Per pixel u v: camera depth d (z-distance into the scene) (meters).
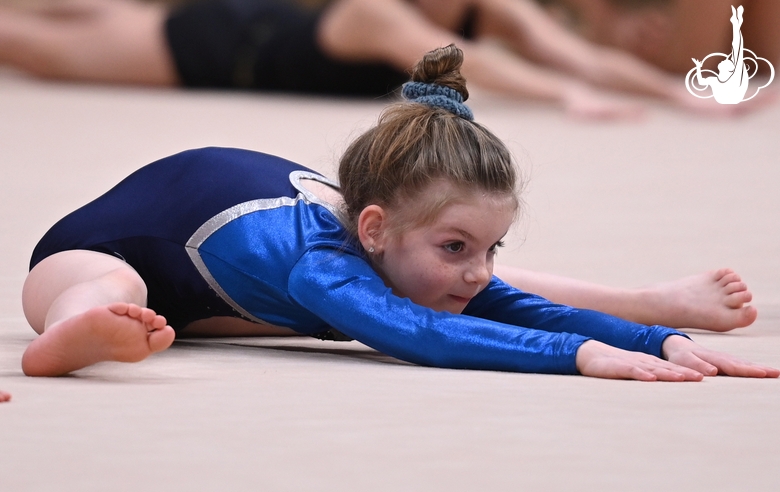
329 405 3.67
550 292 6.43
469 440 3.15
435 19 23.70
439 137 5.00
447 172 4.94
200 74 27.02
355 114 21.53
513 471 2.82
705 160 17.25
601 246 9.65
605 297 6.42
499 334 4.67
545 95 22.97
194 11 27.12
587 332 5.23
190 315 5.70
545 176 15.06
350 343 6.02
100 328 4.05
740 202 13.05
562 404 3.74
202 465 2.83
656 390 4.09
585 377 4.45
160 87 27.50
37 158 15.22
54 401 3.69
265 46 26.12
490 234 5.01
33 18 27.89
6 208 10.91
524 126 20.94
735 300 6.21
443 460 2.92
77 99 24.52
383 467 2.83
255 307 5.39
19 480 2.68
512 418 3.48
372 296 4.86
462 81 5.36
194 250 5.41
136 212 5.65
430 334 4.71
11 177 13.30
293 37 25.72
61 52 27.34
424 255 5.01
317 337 5.70
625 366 4.39
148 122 19.91
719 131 21.39
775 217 11.84
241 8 26.64
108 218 5.69
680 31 28.47
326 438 3.16
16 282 7.41
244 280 5.32
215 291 5.44
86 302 4.58
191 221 5.46
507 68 22.94
